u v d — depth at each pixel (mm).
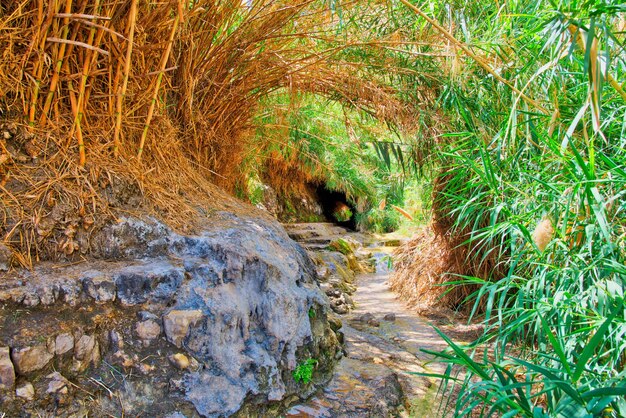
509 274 1393
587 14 1284
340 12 2244
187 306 1581
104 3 1666
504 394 1040
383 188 8477
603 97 1547
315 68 2762
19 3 1550
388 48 2629
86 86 1726
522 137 1906
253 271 1816
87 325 1397
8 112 1577
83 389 1336
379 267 6703
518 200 1707
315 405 1805
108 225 1648
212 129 2641
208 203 2234
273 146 3896
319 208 10148
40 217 1517
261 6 2357
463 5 2410
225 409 1499
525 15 1494
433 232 4191
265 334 1764
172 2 1830
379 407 1860
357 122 3605
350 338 2812
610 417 1031
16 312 1305
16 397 1193
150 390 1431
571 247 1382
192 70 2393
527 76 1895
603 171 1336
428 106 2924
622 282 1278
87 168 1677
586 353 854
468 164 1947
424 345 2898
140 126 1991
